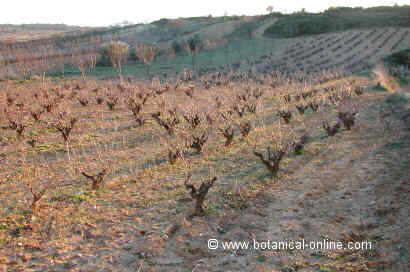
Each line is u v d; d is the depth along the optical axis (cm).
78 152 1396
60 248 705
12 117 2017
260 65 6053
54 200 934
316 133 1641
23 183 1065
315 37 8731
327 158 1268
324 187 1006
